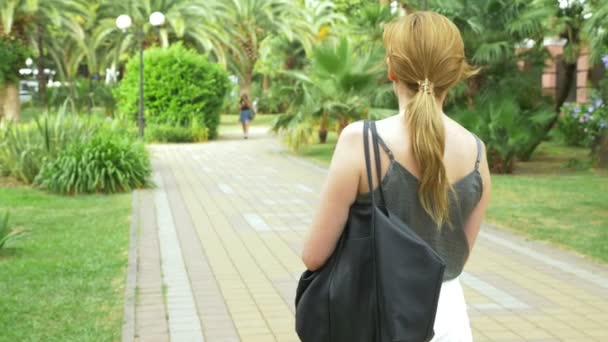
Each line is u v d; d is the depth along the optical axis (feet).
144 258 23.91
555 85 88.28
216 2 124.88
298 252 25.23
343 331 5.94
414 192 5.85
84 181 40.06
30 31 111.75
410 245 5.56
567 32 59.00
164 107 84.58
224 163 58.90
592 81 78.54
